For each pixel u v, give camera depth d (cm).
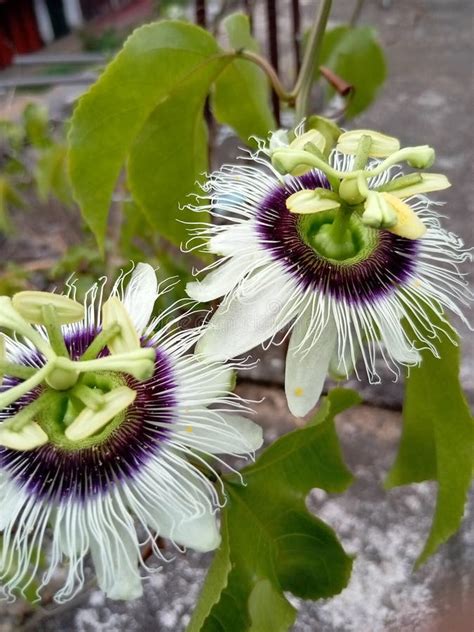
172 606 18
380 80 23
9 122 34
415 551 19
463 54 42
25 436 10
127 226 22
